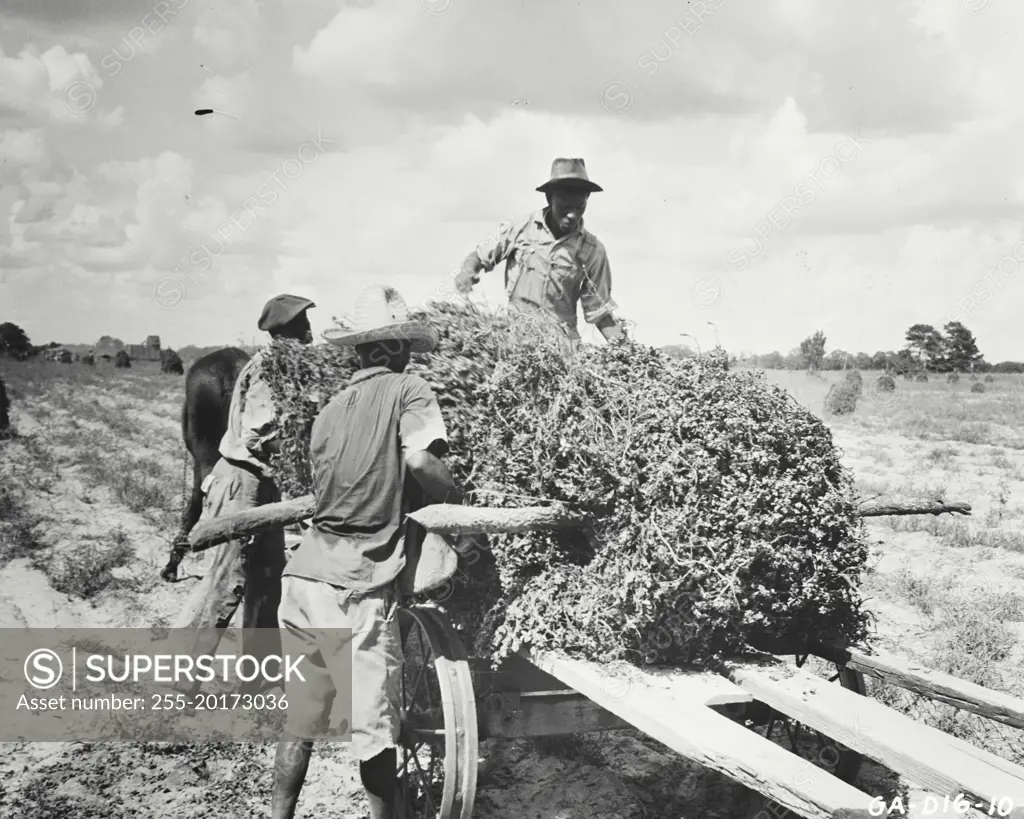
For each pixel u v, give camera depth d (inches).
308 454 185.9
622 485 145.9
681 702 133.5
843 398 960.3
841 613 161.2
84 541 367.2
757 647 163.0
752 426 153.0
